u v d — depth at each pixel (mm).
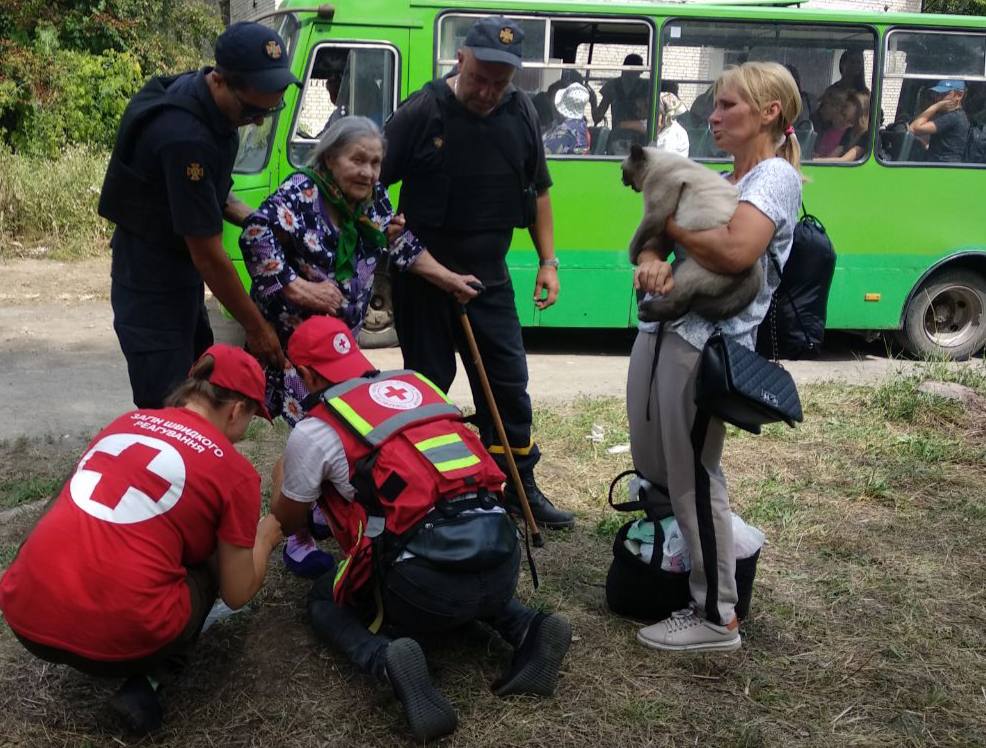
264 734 2846
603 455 5387
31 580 2605
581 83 7805
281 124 7438
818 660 3340
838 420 6137
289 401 3584
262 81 3100
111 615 2584
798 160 3178
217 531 2754
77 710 2938
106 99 15281
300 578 3750
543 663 3012
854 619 3629
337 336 3117
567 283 7980
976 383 6984
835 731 2951
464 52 3822
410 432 2916
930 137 8195
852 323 8359
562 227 7910
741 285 3008
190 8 19766
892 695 3143
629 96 7887
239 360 2875
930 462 5426
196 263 3268
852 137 8102
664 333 3164
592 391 7121
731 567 3252
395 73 7598
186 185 3146
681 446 3158
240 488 2734
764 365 3021
